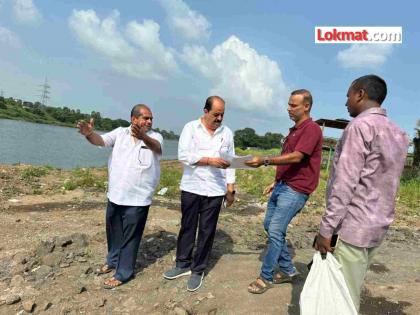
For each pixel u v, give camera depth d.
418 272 5.03
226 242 5.90
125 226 4.34
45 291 4.18
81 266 4.75
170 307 3.96
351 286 2.77
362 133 2.58
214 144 4.22
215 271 4.64
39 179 10.66
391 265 5.28
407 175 16.91
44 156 23.77
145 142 4.10
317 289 2.71
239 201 9.81
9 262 4.73
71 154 27.34
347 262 2.73
